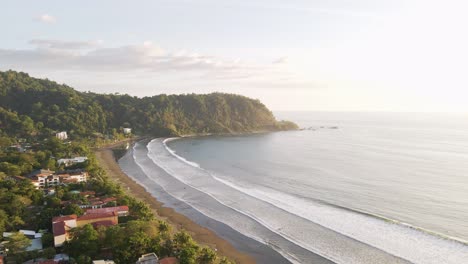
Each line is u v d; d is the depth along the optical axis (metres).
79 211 68.00
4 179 91.69
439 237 61.56
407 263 52.72
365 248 58.50
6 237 57.16
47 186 92.88
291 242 62.75
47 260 51.44
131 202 76.44
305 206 81.88
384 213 76.00
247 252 60.12
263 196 91.00
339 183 104.44
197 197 91.75
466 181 103.31
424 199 85.56
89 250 53.69
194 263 50.69
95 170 111.25
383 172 118.88
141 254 53.47
